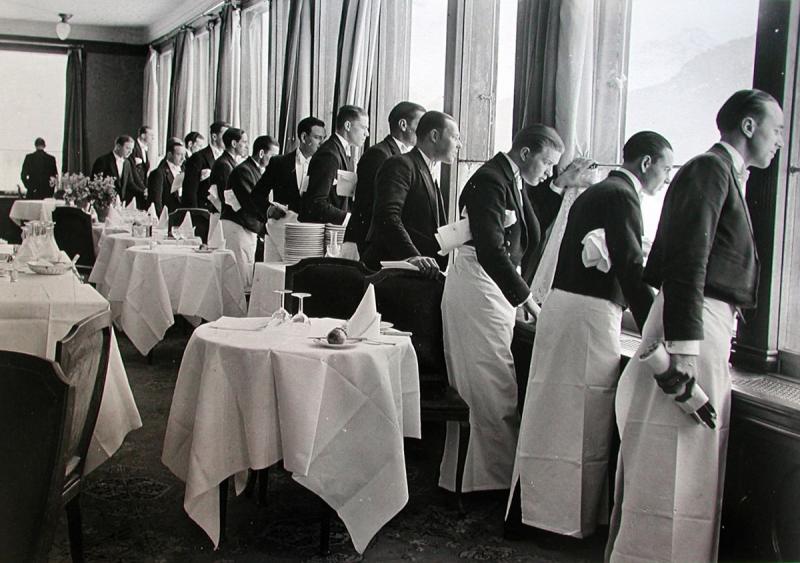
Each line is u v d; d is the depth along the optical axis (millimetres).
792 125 2871
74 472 2443
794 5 2832
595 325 3105
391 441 3057
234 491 3732
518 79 4391
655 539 2621
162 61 15289
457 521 3484
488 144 5316
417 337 3836
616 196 2988
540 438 3230
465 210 3604
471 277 3641
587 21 3893
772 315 2932
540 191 4062
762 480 2605
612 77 3955
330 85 7973
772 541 2564
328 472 3000
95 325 2328
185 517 3377
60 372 1799
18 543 1748
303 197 5688
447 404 3492
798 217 2902
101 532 3197
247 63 10562
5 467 1760
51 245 4613
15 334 3453
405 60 6578
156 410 4934
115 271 7285
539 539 3332
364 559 3066
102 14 14664
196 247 6734
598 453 3160
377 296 3854
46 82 16297
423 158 4305
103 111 16453
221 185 7887
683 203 2475
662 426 2598
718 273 2508
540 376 3240
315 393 2938
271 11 9328
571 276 3160
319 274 3928
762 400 2561
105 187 9688
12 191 15336
